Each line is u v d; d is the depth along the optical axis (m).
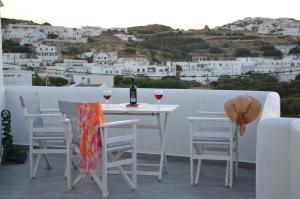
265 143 3.71
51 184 5.59
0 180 5.79
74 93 7.50
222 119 5.37
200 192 5.20
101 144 5.01
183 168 6.36
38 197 5.06
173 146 6.91
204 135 5.51
